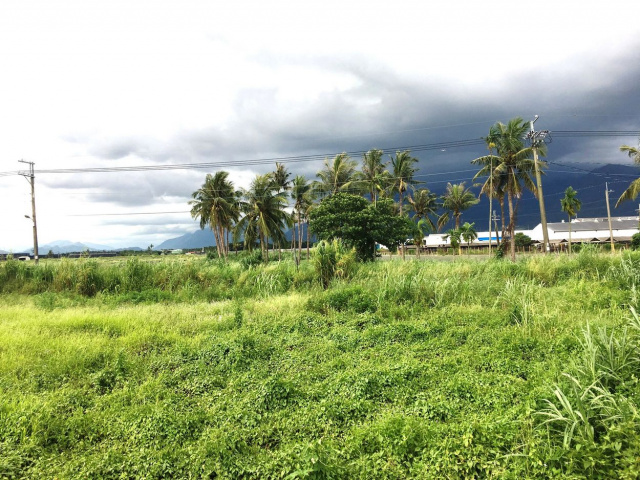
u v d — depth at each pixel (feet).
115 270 55.31
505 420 14.19
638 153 88.74
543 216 87.92
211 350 25.63
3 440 15.34
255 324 32.19
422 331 27.50
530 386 17.63
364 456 13.44
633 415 12.41
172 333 29.66
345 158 134.72
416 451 13.37
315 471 12.02
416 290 37.76
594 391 14.88
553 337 24.40
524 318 27.50
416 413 15.99
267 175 135.74
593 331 22.13
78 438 16.12
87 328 31.30
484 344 24.98
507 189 115.24
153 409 17.53
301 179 148.97
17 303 45.98
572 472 11.38
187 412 17.63
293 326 31.35
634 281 35.27
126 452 14.79
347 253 50.57
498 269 49.47
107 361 23.91
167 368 23.31
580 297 33.04
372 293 38.37
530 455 12.00
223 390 20.29
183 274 54.95
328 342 26.94
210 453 14.11
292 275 51.19
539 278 45.80
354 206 87.45
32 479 13.33
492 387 18.13
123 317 33.71
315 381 20.95
